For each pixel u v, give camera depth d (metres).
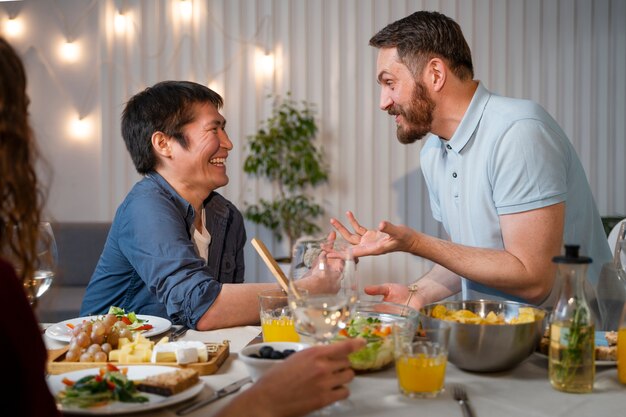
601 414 1.00
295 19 4.31
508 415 1.00
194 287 1.68
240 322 1.68
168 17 4.31
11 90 0.81
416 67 1.87
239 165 4.34
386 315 1.43
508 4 4.28
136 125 2.00
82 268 4.02
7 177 0.81
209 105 2.02
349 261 1.23
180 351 1.24
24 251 0.85
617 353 1.16
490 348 1.17
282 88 4.33
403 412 1.02
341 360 0.97
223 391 1.11
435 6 4.27
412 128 1.95
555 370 1.12
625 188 4.37
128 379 1.13
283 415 0.93
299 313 1.06
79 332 1.37
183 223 1.90
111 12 4.30
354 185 4.35
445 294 1.90
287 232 4.29
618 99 4.34
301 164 4.27
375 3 4.29
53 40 4.33
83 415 0.99
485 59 4.29
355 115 4.33
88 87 4.34
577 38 4.31
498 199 1.77
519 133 1.74
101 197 4.34
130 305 1.97
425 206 4.33
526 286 1.67
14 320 0.71
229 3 4.30
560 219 1.71
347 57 4.31
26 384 0.72
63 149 4.35
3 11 4.32
